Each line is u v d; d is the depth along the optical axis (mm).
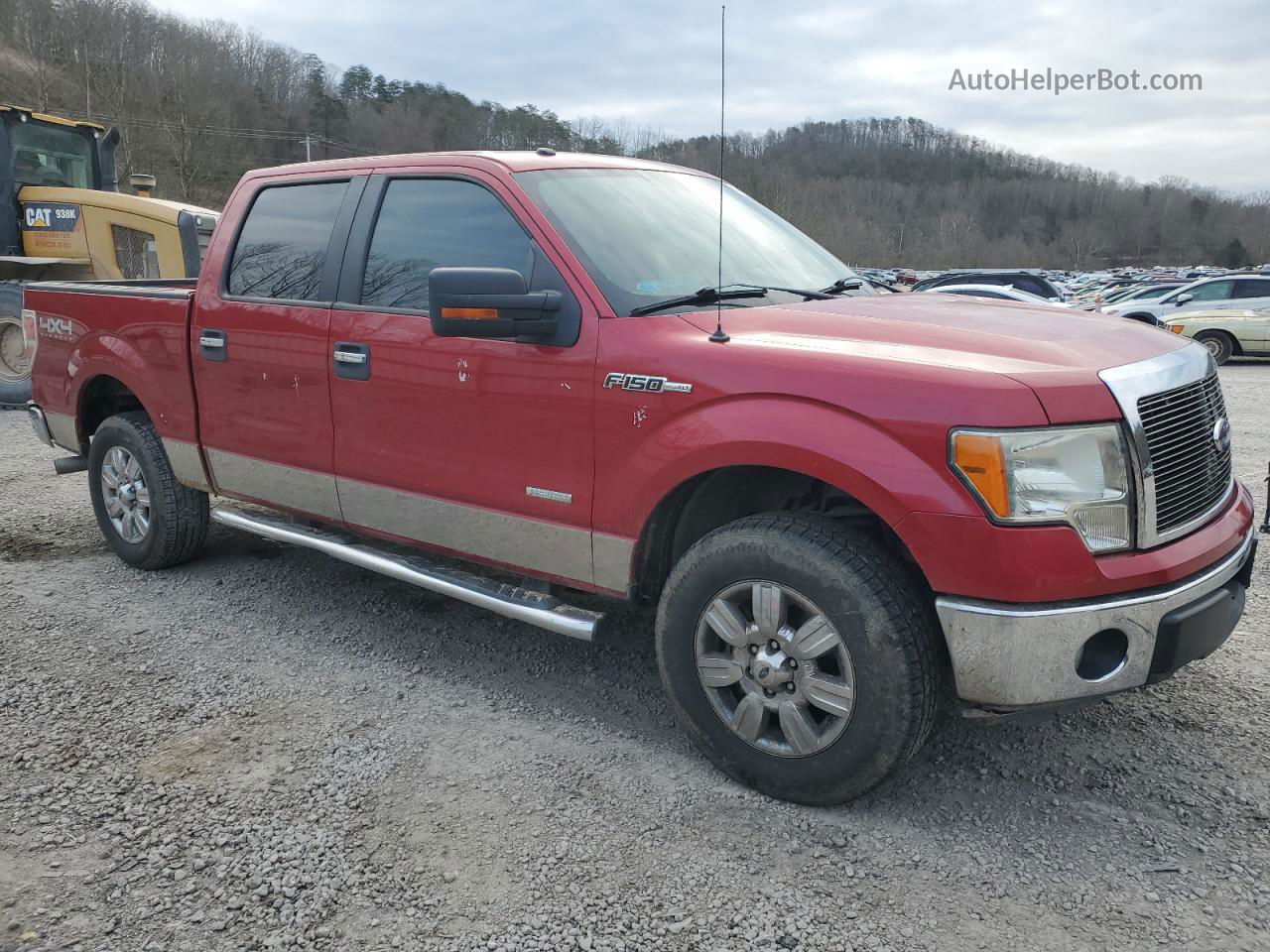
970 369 2537
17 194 10383
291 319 3961
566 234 3268
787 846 2691
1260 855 2646
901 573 2672
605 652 4055
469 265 3473
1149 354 2822
